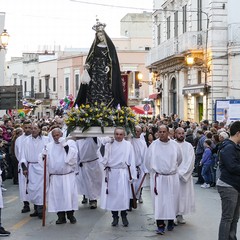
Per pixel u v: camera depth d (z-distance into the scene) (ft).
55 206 36.06
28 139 39.32
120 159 35.73
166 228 35.14
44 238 32.40
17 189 53.52
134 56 177.88
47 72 212.64
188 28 109.09
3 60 107.24
